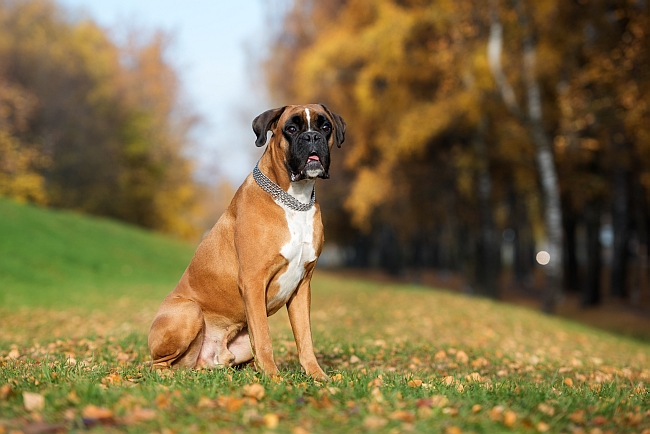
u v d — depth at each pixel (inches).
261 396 162.9
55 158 1501.0
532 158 874.1
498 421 145.9
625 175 900.6
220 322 224.7
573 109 772.0
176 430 133.4
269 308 217.9
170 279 1008.9
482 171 960.9
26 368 219.0
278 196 207.6
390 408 152.9
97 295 736.3
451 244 1373.0
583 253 1487.5
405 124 863.7
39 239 987.3
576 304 1013.8
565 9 772.0
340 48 954.1
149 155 1760.6
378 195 1058.1
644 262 1158.3
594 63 754.8
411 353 333.1
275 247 206.4
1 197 1137.4
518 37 802.2
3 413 142.9
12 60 1416.1
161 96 1891.0
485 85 800.9
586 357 374.9
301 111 209.2
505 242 1902.1
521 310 688.4
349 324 496.7
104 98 1605.6
